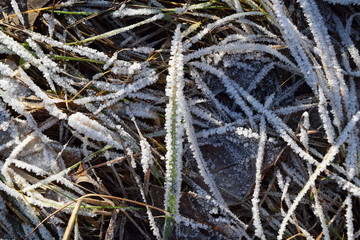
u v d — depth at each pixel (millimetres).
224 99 379
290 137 363
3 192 364
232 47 371
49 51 377
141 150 365
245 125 370
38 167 361
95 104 367
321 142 369
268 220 366
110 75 373
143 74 369
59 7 384
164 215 358
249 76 376
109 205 360
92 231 366
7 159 358
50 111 361
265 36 378
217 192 360
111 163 365
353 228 367
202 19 385
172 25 390
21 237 362
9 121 362
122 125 368
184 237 361
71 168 360
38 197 360
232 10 390
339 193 374
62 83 369
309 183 359
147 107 371
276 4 371
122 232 366
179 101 353
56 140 373
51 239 361
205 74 373
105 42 382
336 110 367
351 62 383
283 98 377
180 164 353
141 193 362
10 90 363
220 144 367
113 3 388
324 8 394
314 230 370
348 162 364
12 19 378
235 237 361
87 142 366
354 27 398
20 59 370
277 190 372
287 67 378
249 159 364
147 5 392
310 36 387
